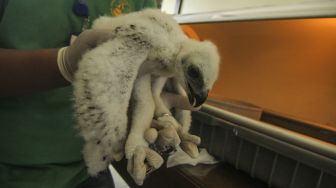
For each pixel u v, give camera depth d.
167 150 0.41
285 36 0.77
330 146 0.54
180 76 0.39
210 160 0.79
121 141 0.36
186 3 1.45
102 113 0.32
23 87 0.41
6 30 0.49
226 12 0.88
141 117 0.39
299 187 0.60
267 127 0.65
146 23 0.35
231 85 0.96
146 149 0.36
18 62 0.39
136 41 0.34
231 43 0.94
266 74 0.85
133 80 0.34
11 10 0.49
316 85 0.74
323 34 0.69
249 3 1.06
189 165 0.76
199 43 0.40
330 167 0.52
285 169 0.63
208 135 0.82
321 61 0.72
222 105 0.83
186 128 0.50
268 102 0.86
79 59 0.35
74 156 0.61
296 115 0.79
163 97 0.46
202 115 0.80
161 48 0.36
